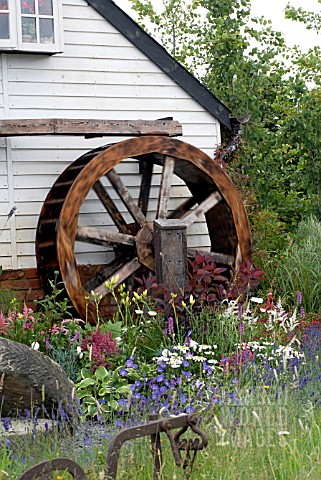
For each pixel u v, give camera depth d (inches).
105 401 255.4
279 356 276.7
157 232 365.1
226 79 537.6
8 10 369.4
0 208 370.6
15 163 374.6
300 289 406.0
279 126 563.8
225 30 533.3
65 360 273.9
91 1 391.2
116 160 360.8
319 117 522.6
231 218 394.9
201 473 167.6
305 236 462.6
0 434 207.9
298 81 529.0
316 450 186.9
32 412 215.9
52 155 382.9
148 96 405.1
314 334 299.1
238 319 309.9
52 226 352.2
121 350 282.4
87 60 392.2
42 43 375.2
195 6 592.1
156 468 159.5
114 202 402.9
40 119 351.9
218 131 420.2
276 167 529.0
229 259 399.5
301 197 554.3
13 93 376.8
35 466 140.8
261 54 556.4
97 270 393.4
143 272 397.1
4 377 222.2
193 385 255.0
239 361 263.3
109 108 396.5
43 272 361.4
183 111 412.5
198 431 157.4
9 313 307.0
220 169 390.0
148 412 233.3
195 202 414.3
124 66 399.9
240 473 165.5
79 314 349.1
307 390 236.4
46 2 376.5
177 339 306.0
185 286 336.2
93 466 165.2
